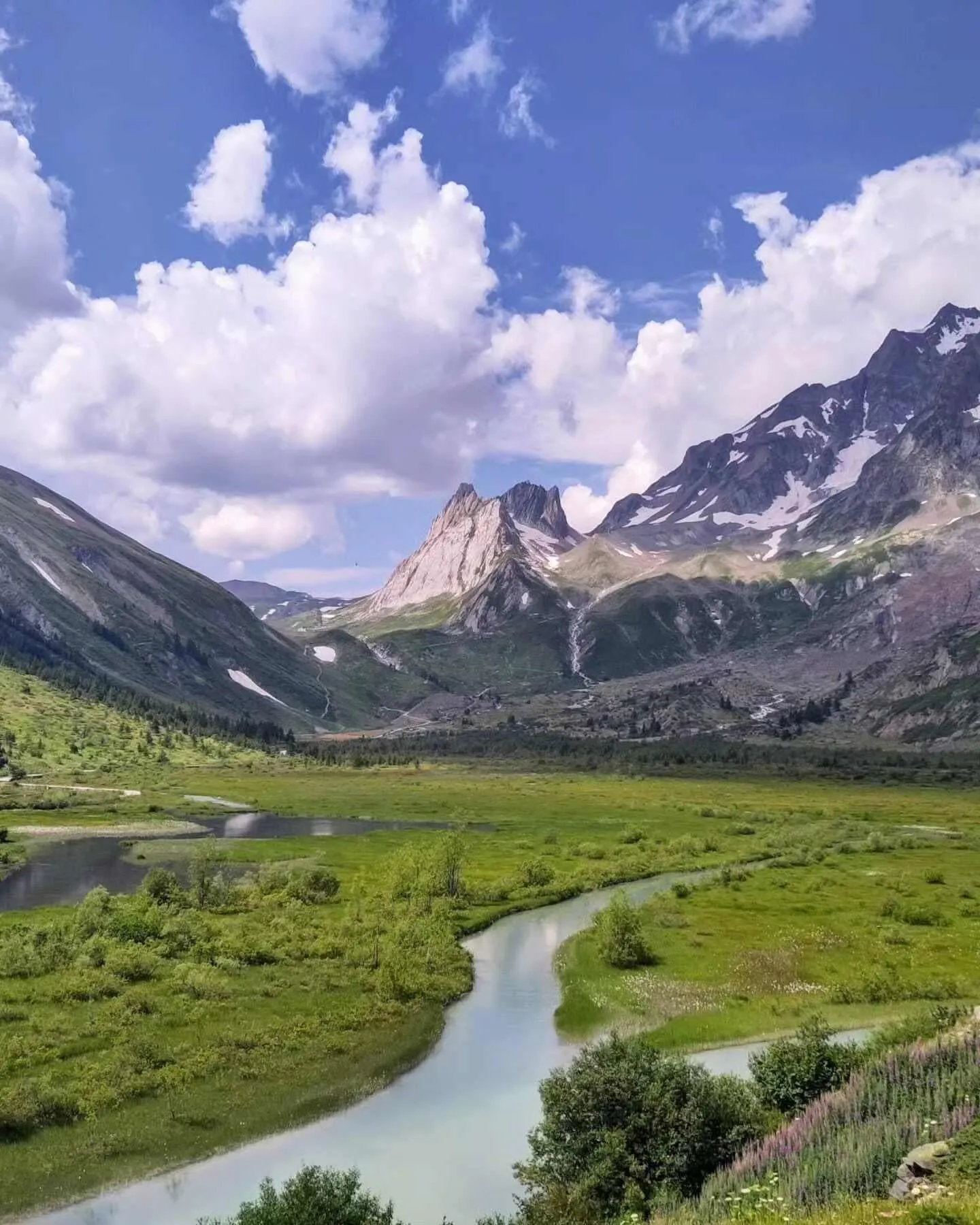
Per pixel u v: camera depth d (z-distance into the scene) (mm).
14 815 185250
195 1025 55562
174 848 144250
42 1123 42031
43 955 67000
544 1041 57500
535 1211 31734
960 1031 36656
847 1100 32562
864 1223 21219
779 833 162250
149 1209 36344
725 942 80125
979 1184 23703
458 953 77875
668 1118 33125
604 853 139500
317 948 74562
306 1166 36344
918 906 91562
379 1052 53844
